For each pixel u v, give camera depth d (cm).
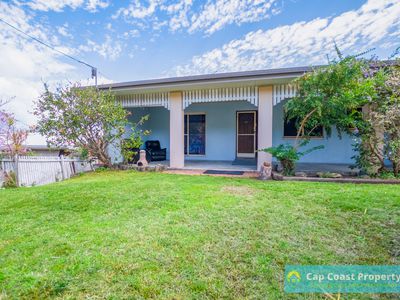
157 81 762
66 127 772
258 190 475
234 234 279
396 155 553
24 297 183
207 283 196
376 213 327
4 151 828
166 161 1054
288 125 930
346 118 563
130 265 220
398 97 523
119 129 828
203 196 435
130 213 357
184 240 265
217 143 1064
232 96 774
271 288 190
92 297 181
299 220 315
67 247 254
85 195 462
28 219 347
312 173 638
